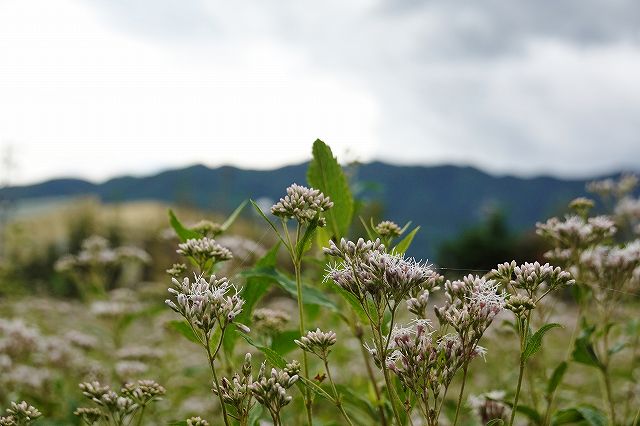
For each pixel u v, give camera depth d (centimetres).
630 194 77
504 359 75
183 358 102
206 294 37
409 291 38
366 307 37
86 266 107
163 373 83
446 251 536
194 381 87
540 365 60
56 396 72
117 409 45
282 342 48
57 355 82
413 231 43
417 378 35
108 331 98
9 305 130
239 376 38
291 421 58
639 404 64
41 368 81
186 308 36
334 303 48
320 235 50
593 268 53
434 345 36
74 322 127
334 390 37
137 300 117
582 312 52
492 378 74
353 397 46
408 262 37
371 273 36
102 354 99
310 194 41
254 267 46
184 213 364
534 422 47
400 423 34
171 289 37
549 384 46
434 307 37
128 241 351
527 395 59
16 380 71
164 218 377
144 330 123
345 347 83
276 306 98
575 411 44
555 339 93
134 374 74
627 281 53
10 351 82
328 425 49
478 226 548
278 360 37
